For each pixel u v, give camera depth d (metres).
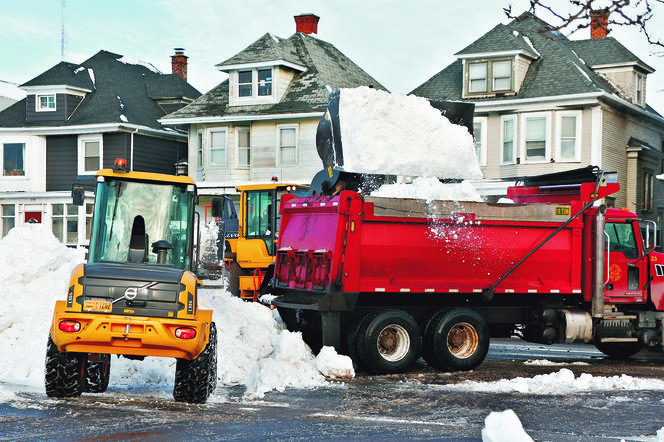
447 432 8.16
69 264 13.91
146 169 39.34
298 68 36.19
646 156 34.81
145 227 10.77
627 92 33.72
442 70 35.78
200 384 9.26
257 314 14.05
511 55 32.22
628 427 8.62
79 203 15.54
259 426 8.22
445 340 12.70
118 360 11.50
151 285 9.09
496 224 13.20
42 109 39.59
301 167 35.09
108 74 40.94
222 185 35.53
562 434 8.25
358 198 12.37
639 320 14.33
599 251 13.74
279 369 11.45
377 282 12.58
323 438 7.75
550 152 31.33
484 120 32.78
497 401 10.11
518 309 13.90
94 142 39.00
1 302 12.44
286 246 14.05
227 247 20.75
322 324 12.44
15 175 39.94
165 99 41.56
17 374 11.16
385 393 10.66
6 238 13.62
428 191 13.28
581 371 13.28
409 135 14.50
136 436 7.47
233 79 36.41
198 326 9.01
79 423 7.95
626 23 5.76
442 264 12.92
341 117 14.27
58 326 8.82
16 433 7.45
